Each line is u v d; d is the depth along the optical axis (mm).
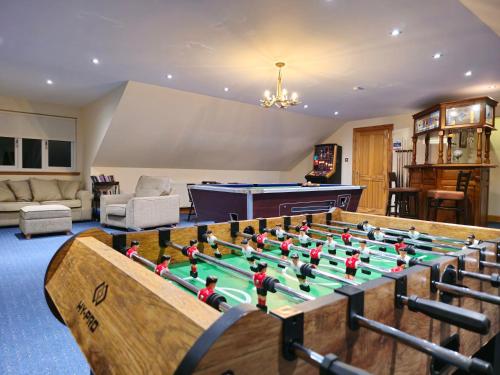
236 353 454
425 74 4574
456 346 990
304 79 4848
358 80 4867
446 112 5672
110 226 5699
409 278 785
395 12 2871
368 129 7949
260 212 3428
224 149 7574
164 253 1366
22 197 5738
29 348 1843
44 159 6613
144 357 547
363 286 691
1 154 6188
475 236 1544
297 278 1129
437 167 5688
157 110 5844
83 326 767
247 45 3619
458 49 3680
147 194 5719
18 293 2633
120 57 4051
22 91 5676
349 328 639
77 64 4316
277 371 508
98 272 868
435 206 5543
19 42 3615
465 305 1030
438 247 1479
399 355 773
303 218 1932
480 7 2654
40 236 4812
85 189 6969
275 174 9336
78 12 2953
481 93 5598
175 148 6949
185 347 482
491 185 6746
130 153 6594
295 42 3527
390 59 4004
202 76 4797
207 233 1478
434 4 2730
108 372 611
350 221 2076
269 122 7348
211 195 3938
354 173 8234
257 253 1249
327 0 2691
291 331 527
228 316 467
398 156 7449
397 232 1685
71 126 6879
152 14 2967
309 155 9227
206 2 2746
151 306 613
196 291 860
